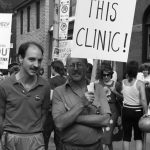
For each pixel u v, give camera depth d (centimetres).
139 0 1608
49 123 545
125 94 676
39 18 2716
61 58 1084
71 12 2217
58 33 1107
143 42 1606
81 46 441
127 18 450
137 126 677
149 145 860
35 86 407
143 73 1024
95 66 447
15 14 3238
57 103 409
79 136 400
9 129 403
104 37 449
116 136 696
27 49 403
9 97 404
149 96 762
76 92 411
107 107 420
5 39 820
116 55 452
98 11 445
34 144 403
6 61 822
